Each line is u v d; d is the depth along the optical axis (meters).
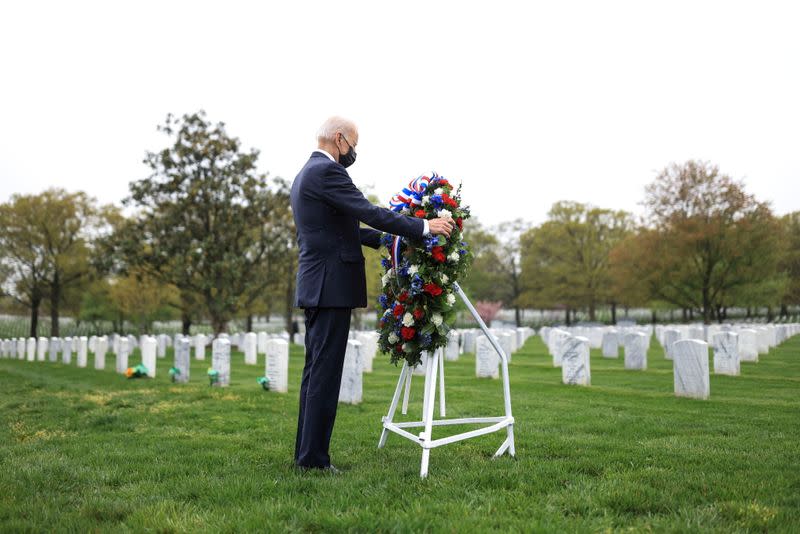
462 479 3.94
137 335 48.25
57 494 3.84
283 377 11.14
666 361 18.08
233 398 9.95
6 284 46.44
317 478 4.01
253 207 32.47
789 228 46.97
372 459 4.79
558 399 9.38
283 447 5.45
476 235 64.00
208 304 32.06
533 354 21.69
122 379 14.77
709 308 37.56
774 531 2.92
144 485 4.04
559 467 4.36
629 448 5.24
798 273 46.41
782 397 9.58
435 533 2.90
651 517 3.20
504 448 4.83
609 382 12.24
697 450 5.13
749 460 4.70
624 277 42.53
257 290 33.84
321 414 4.32
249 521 3.07
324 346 4.32
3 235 44.62
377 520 3.04
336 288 4.26
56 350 24.22
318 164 4.29
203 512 3.33
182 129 32.22
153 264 31.53
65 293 48.25
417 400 9.55
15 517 3.30
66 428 7.07
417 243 4.39
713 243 36.47
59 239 46.50
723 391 10.37
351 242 4.39
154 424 7.23
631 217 56.09
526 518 3.15
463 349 23.62
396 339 4.72
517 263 64.81
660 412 7.86
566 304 57.38
